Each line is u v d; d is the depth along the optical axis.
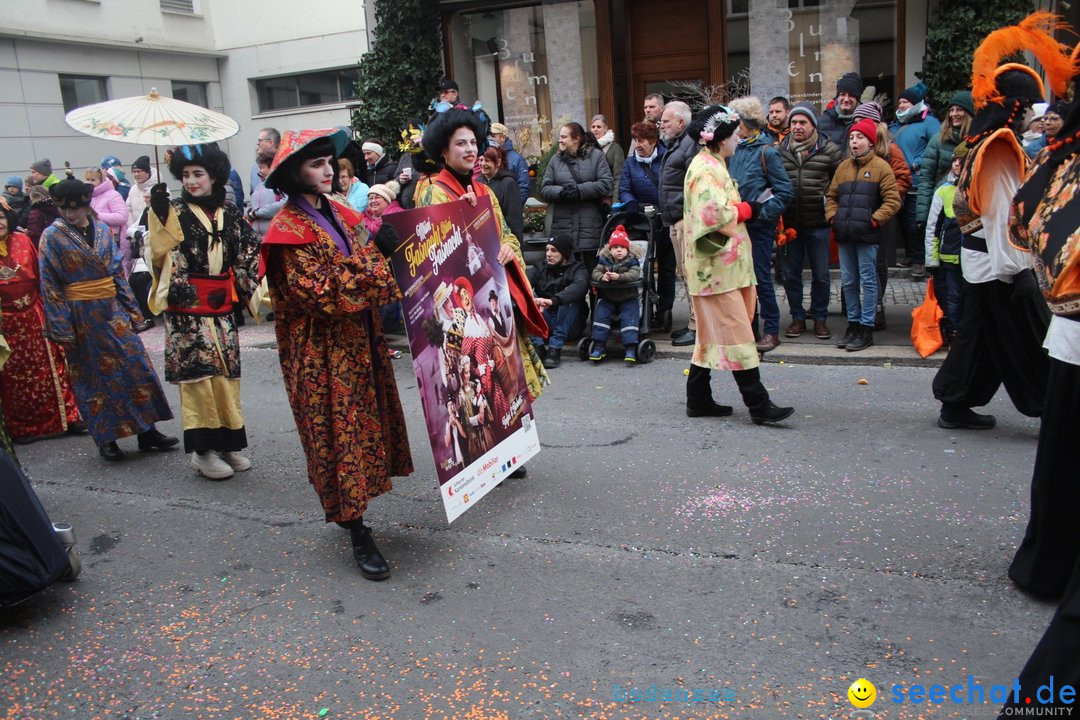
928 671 3.02
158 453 5.91
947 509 4.24
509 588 3.75
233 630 3.57
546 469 5.08
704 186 5.27
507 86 12.16
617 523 4.30
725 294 5.40
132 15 15.02
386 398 4.07
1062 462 3.24
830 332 7.77
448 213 4.10
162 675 3.29
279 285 3.78
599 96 11.78
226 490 5.13
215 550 4.34
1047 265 2.94
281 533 4.49
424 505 4.68
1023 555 3.47
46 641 3.57
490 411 4.36
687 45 11.49
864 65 10.53
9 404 6.24
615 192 8.78
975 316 5.03
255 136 16.50
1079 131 2.90
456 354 4.12
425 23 11.96
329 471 3.84
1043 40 3.55
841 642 3.21
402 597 3.74
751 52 10.98
